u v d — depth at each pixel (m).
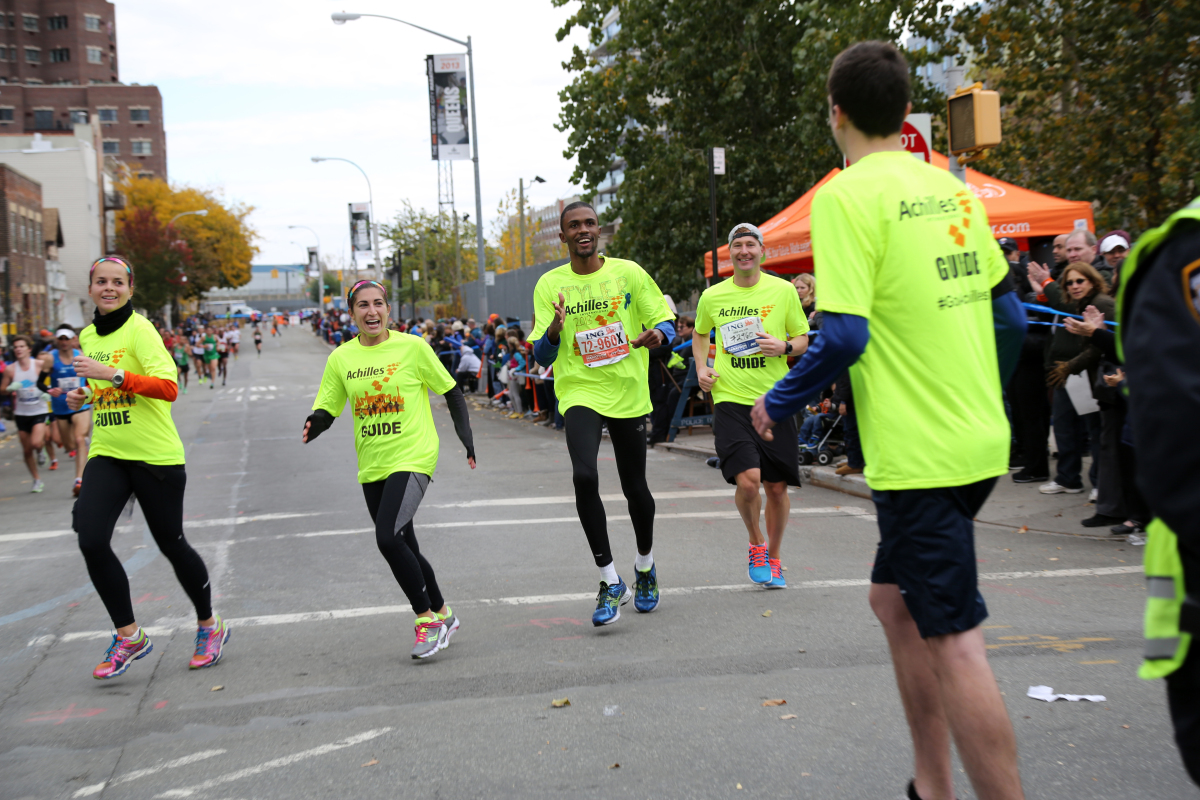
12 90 106.75
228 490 11.27
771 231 12.29
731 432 6.02
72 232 60.59
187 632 5.65
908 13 17.58
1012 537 7.45
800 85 20.89
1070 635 4.92
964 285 2.60
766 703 4.12
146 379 4.69
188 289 83.44
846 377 9.58
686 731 3.86
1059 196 16.66
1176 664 1.74
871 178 2.58
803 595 5.91
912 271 2.53
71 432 12.26
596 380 5.43
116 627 4.86
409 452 5.13
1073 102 16.83
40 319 48.75
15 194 45.41
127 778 3.65
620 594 5.41
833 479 10.05
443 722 4.08
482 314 28.62
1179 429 1.61
